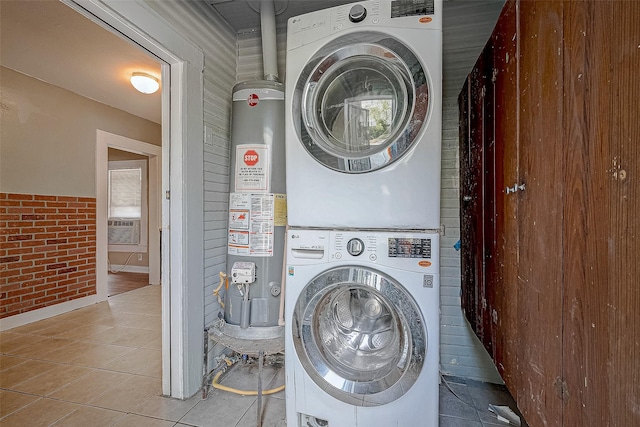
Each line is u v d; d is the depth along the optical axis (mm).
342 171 1352
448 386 1905
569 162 731
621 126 552
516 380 1091
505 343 1209
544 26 857
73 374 1996
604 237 605
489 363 1952
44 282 3076
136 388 1839
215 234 2057
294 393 1379
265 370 2076
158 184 4574
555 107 798
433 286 1235
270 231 1854
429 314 1231
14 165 2863
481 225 1544
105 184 3727
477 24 1947
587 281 664
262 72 2305
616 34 563
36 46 2396
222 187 2139
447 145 2014
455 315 2004
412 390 1236
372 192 1319
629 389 537
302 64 1408
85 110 3488
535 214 925
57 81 3057
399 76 1294
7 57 2576
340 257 1315
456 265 2002
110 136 3781
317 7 2061
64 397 1746
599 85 615
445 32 1994
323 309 1424
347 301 1450
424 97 1261
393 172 1297
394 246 1268
